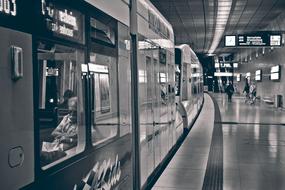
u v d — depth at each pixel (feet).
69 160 8.09
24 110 6.37
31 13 6.66
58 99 8.13
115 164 11.51
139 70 14.88
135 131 14.34
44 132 7.19
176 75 35.12
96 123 10.03
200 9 68.13
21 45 6.30
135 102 14.34
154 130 18.28
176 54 35.09
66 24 8.14
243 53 143.64
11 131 5.98
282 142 33.53
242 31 98.99
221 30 97.86
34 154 6.66
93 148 9.60
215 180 20.52
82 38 9.11
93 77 9.91
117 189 11.65
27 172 6.41
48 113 7.46
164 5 64.34
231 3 62.18
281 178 20.99
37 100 6.81
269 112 68.03
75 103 8.89
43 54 7.26
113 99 11.60
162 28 22.15
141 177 14.76
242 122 50.19
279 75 74.69
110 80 11.33
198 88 61.36
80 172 8.68
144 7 16.51
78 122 8.98
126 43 13.33
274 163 24.86
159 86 20.35
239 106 85.61
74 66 8.77
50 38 7.39
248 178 20.95
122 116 12.53
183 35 110.52
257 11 69.62
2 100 5.77
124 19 13.10
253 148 30.40
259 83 102.22
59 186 7.59
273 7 65.46
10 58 5.98
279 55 75.66
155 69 19.26
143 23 16.16
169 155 24.20
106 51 11.00
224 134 38.68
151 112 17.60
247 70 132.05
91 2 9.71
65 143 8.30
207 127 44.75
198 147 30.78
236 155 27.55
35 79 6.74
